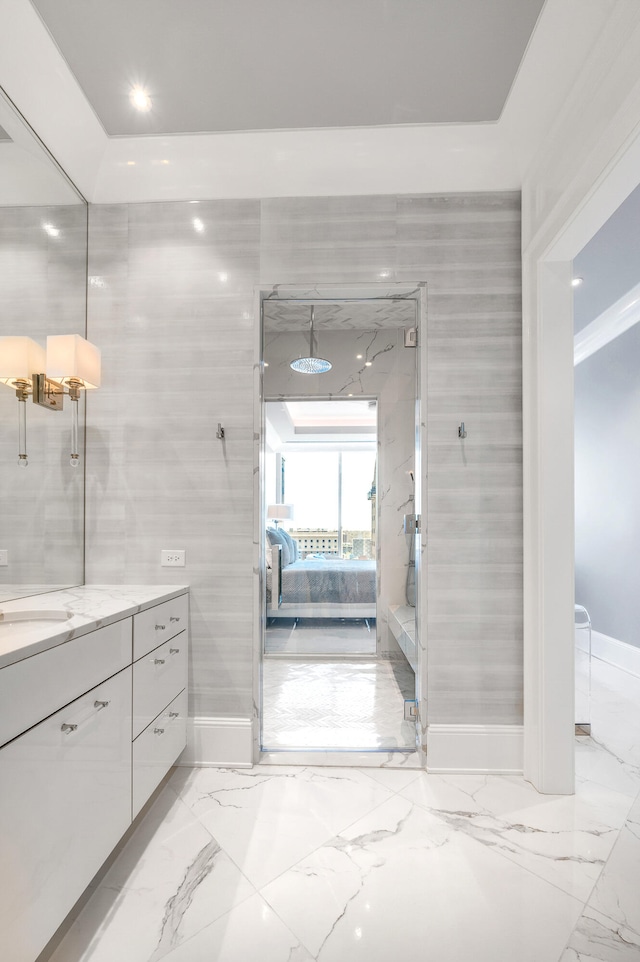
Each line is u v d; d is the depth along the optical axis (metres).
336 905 1.45
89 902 1.46
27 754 1.14
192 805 1.95
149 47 1.75
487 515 2.27
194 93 1.96
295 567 2.47
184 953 1.29
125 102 2.01
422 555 2.29
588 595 4.50
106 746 1.51
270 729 2.41
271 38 1.72
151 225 2.36
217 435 2.30
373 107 2.05
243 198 2.34
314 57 1.80
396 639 2.43
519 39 1.72
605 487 4.25
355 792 2.05
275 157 2.25
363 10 1.62
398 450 2.45
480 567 2.26
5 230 1.82
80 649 1.37
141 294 2.35
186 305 2.34
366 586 2.46
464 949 1.31
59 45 1.75
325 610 2.46
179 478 2.32
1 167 1.80
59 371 1.98
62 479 2.16
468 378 2.29
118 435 2.34
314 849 1.70
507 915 1.42
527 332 2.20
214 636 2.29
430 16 1.64
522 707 2.24
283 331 2.46
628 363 3.92
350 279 2.31
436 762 2.22
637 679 3.73
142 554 2.32
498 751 2.23
